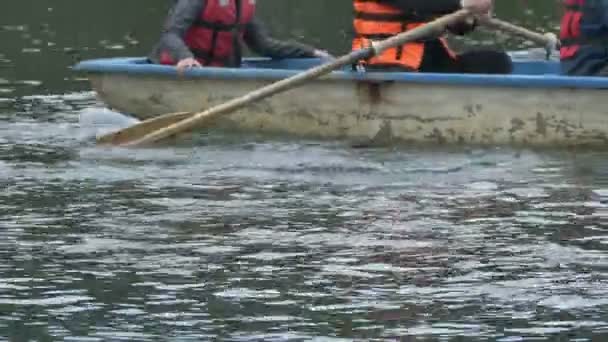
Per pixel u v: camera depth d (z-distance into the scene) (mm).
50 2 55500
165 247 18094
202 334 14609
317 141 25703
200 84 26031
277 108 25812
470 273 16734
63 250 17984
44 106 29984
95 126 27016
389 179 22281
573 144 24297
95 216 19828
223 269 17047
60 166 23438
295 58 28547
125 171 23047
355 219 19500
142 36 44344
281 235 18656
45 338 14492
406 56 25547
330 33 44688
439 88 24656
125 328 14820
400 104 24969
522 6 51406
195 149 24984
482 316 15086
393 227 19016
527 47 40062
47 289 16250
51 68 36469
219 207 20312
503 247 17891
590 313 15141
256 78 25438
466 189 21422
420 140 25094
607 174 22375
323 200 20750
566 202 20406
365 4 26141
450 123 24812
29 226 19234
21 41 42812
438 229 18875
